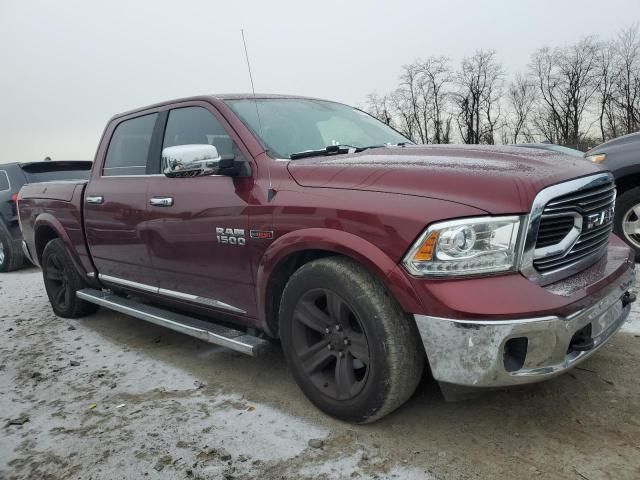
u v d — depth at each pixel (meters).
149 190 3.67
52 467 2.55
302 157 3.05
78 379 3.60
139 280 4.01
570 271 2.47
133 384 3.44
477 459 2.37
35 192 5.23
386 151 3.05
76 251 4.64
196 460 2.51
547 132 51.22
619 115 48.19
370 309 2.42
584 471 2.24
